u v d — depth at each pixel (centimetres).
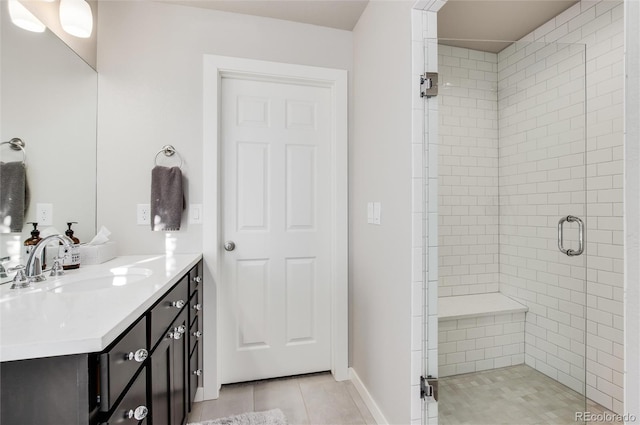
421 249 133
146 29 176
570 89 173
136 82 174
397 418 143
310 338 207
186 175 179
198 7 182
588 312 183
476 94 189
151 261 154
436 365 135
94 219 167
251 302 198
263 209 199
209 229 180
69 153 148
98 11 171
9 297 93
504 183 191
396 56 146
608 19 175
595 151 181
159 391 104
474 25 212
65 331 67
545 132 183
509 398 167
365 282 183
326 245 208
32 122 124
